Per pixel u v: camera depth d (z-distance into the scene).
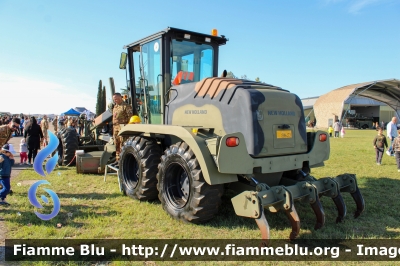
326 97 32.53
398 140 8.20
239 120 3.80
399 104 32.88
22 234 3.56
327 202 5.05
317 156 4.25
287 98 4.04
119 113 5.99
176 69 5.05
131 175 5.34
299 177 4.35
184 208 3.94
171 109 4.80
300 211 4.54
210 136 3.94
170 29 4.74
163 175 4.29
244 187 4.03
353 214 4.46
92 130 9.00
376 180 6.80
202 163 3.57
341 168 8.41
